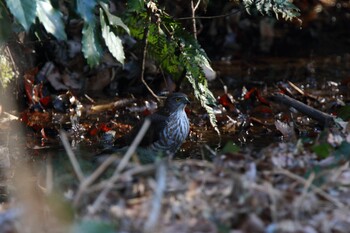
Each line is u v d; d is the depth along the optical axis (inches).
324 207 250.7
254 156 299.3
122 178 255.9
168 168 266.5
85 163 365.7
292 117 503.5
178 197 249.8
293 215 240.8
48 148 452.8
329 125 434.6
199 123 510.9
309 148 317.1
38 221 239.1
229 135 485.1
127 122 515.5
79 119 518.3
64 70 574.2
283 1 459.2
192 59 481.7
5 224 236.4
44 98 536.4
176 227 232.5
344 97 579.5
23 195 261.6
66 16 570.6
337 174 271.4
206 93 486.0
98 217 241.1
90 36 374.9
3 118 511.8
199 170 278.8
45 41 546.9
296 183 266.7
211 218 236.5
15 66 539.2
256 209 243.1
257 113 534.0
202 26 683.4
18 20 334.6
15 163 414.0
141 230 232.4
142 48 517.3
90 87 577.3
